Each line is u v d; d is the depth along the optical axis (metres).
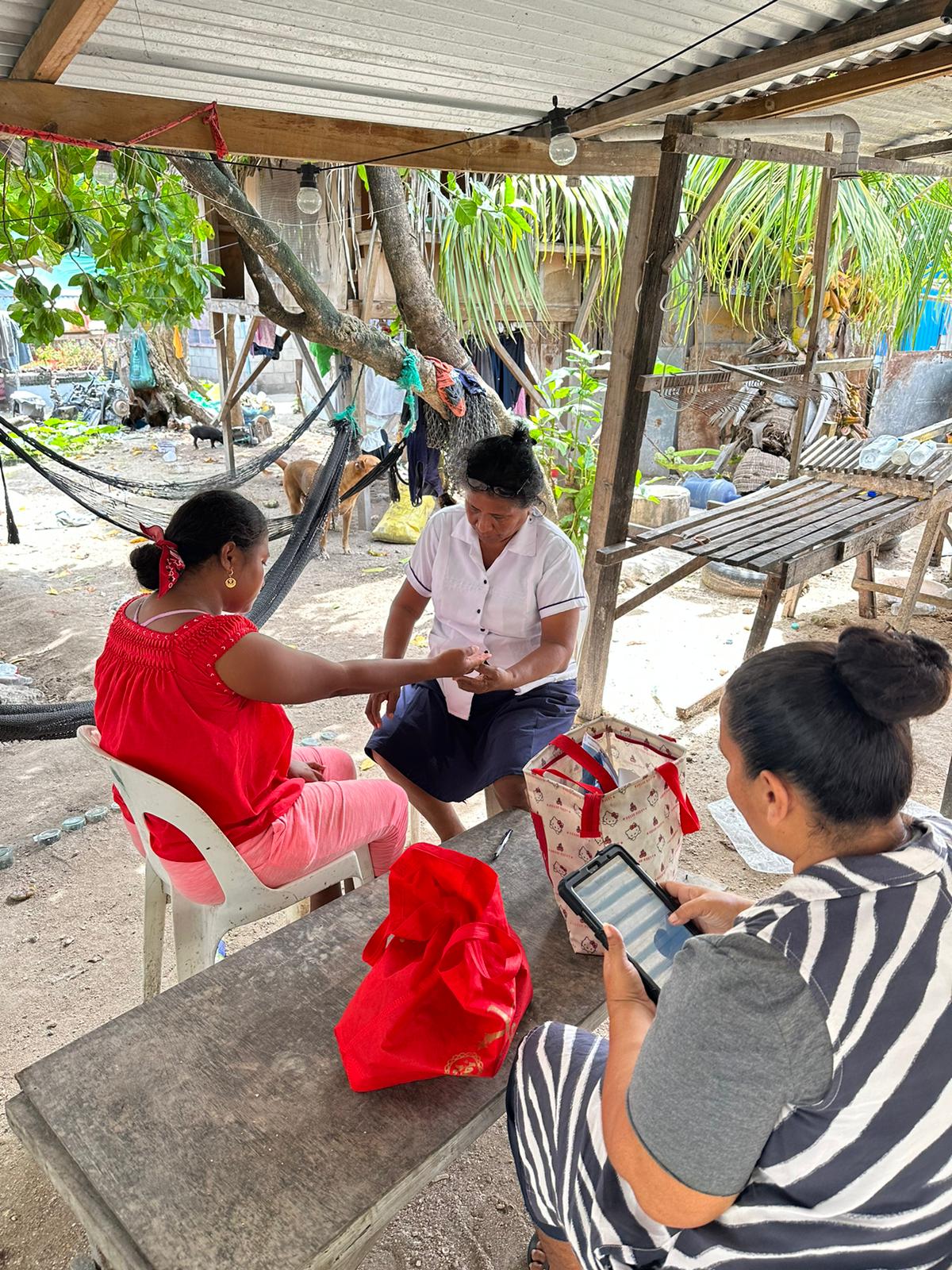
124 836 3.54
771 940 0.92
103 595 6.42
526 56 2.75
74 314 4.04
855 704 0.94
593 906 1.41
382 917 1.90
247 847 2.03
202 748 1.91
